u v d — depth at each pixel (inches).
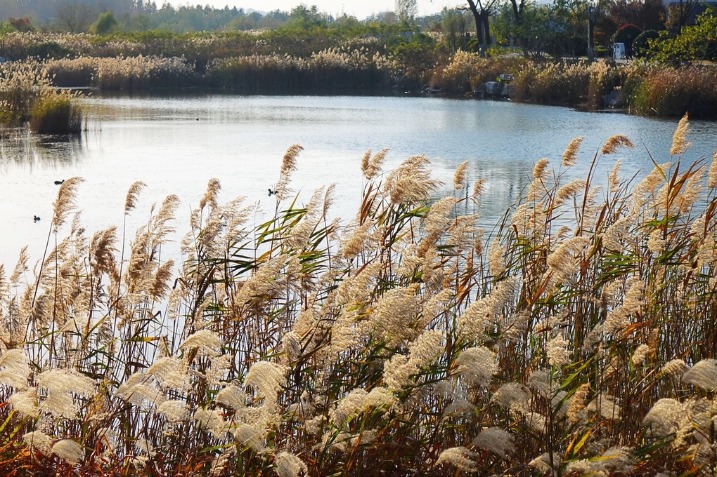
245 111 1406.3
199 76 2025.1
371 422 185.8
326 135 1058.7
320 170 768.3
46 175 727.7
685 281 247.4
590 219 287.7
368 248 233.1
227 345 233.5
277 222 506.3
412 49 2133.4
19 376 173.0
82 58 1983.3
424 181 243.9
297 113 1378.0
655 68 1498.5
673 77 1334.9
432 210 233.9
